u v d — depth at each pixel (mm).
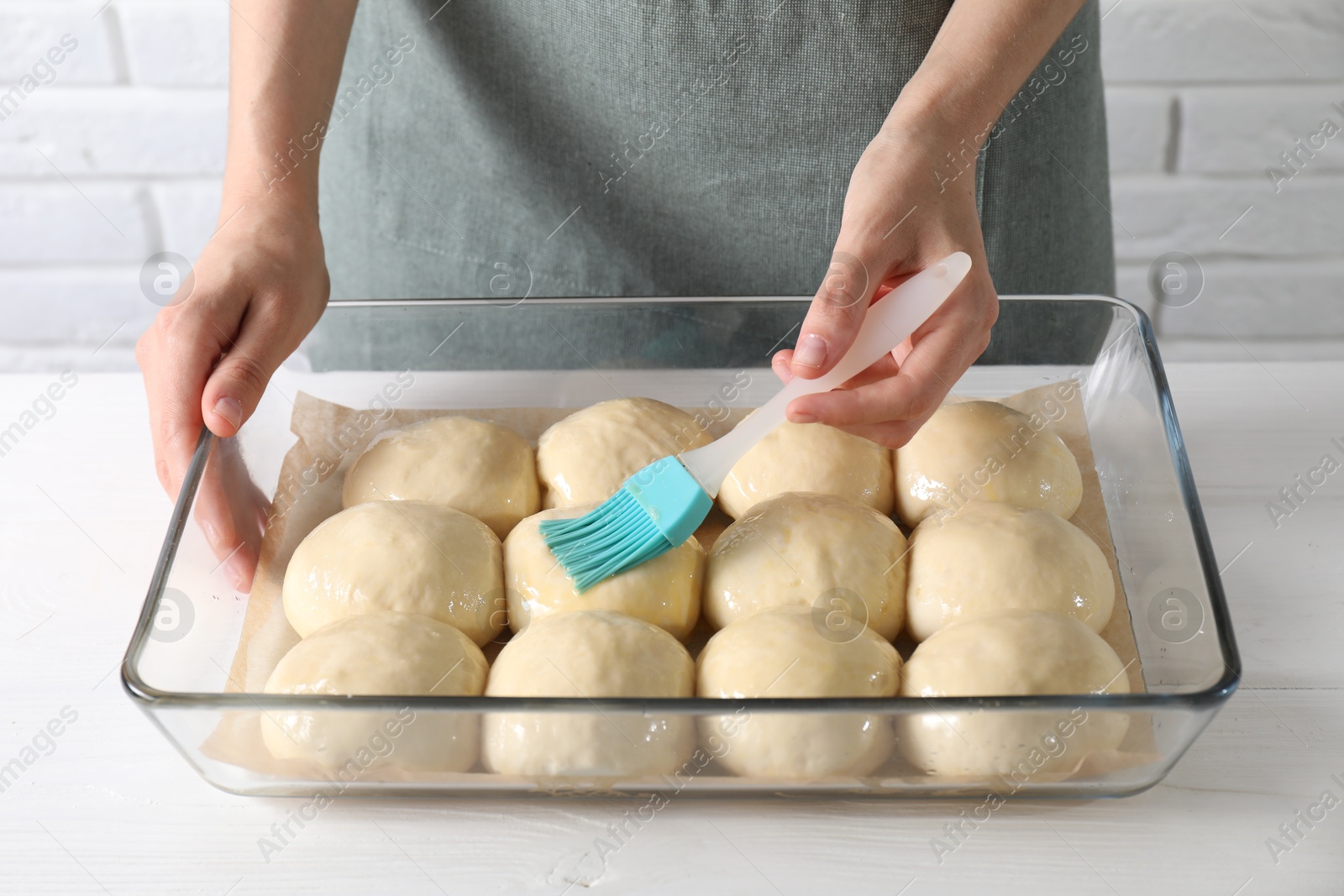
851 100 941
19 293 1616
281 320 795
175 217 1564
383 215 1133
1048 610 704
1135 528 792
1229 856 606
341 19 919
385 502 795
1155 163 1479
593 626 683
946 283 697
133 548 842
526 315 916
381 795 645
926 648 680
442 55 1016
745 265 1058
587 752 598
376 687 643
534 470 870
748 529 776
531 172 1057
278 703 567
